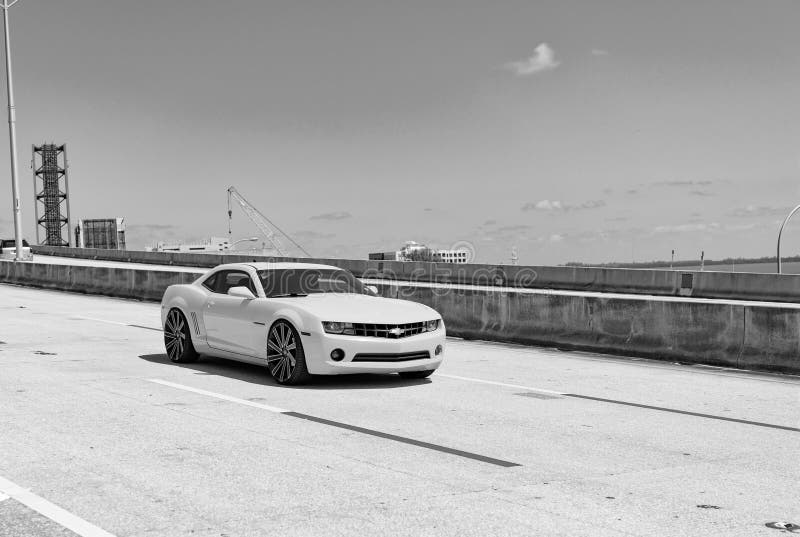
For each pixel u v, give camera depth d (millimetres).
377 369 9789
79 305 24672
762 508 5270
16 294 29984
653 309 14125
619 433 7625
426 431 7527
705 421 8328
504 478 5902
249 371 11234
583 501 5352
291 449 6699
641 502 5359
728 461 6566
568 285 34625
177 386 9898
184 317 11852
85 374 10812
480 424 7914
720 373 12359
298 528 4730
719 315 13273
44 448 6621
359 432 7422
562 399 9539
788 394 10289
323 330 9672
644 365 13141
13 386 9750
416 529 4734
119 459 6289
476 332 16859
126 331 16750
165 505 5145
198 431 7348
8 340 14914
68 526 4730
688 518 5031
